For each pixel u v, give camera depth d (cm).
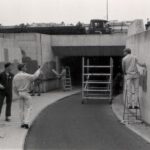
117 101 2341
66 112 1775
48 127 1343
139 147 1024
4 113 1642
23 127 1310
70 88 3180
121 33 3222
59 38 3244
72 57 3781
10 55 2192
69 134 1215
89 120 1511
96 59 3569
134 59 1490
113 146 1038
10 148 1006
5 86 1419
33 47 2844
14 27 4244
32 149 1010
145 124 1385
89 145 1053
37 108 1902
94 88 2623
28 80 1329
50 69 3138
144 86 1423
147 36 1405
